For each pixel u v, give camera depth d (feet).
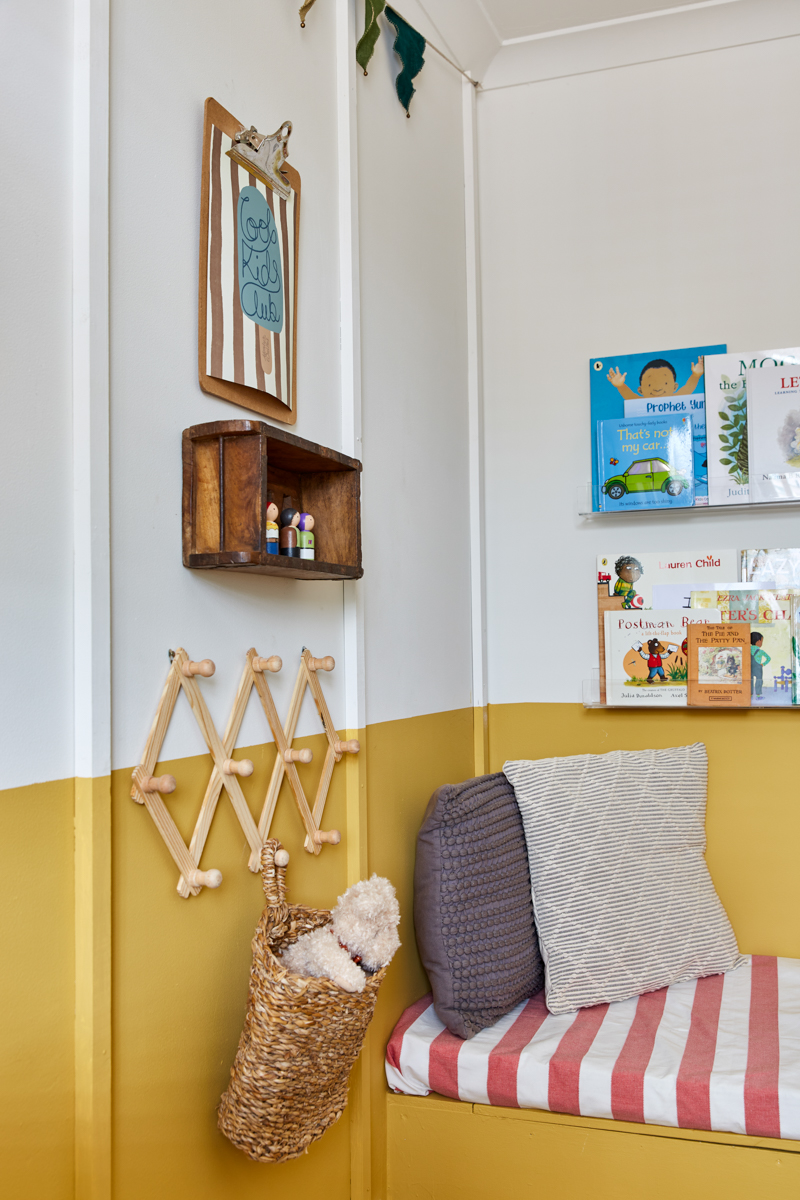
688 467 6.71
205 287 3.77
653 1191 4.84
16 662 2.79
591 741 7.07
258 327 4.13
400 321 5.97
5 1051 2.73
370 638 5.38
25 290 2.86
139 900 3.30
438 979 5.40
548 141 7.32
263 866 3.72
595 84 7.21
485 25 6.87
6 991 2.74
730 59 6.89
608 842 6.05
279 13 4.52
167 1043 3.43
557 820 6.01
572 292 7.25
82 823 3.01
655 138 7.07
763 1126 4.64
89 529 3.04
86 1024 2.99
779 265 6.76
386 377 5.73
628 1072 4.86
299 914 3.99
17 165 2.84
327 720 4.74
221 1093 3.75
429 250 6.52
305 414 4.68
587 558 7.14
